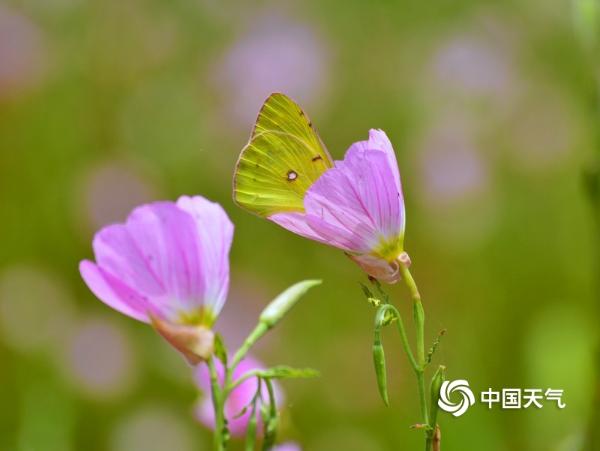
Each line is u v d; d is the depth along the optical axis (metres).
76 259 1.24
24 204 1.27
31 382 1.07
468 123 1.37
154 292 0.53
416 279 1.21
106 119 1.39
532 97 1.41
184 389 1.07
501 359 1.12
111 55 1.45
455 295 1.20
